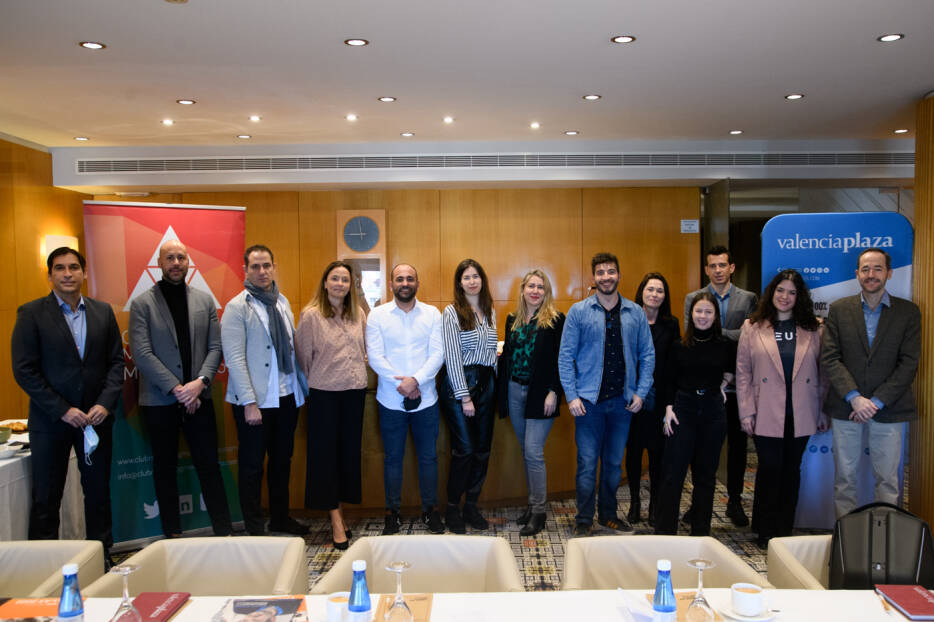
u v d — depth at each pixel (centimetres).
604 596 163
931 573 190
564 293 641
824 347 336
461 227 641
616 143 588
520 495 422
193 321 341
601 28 309
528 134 557
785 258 373
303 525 379
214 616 155
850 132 544
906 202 605
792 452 348
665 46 334
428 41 325
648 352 355
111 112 460
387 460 364
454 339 362
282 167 595
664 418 356
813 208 595
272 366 344
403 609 143
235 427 386
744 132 547
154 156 592
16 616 154
